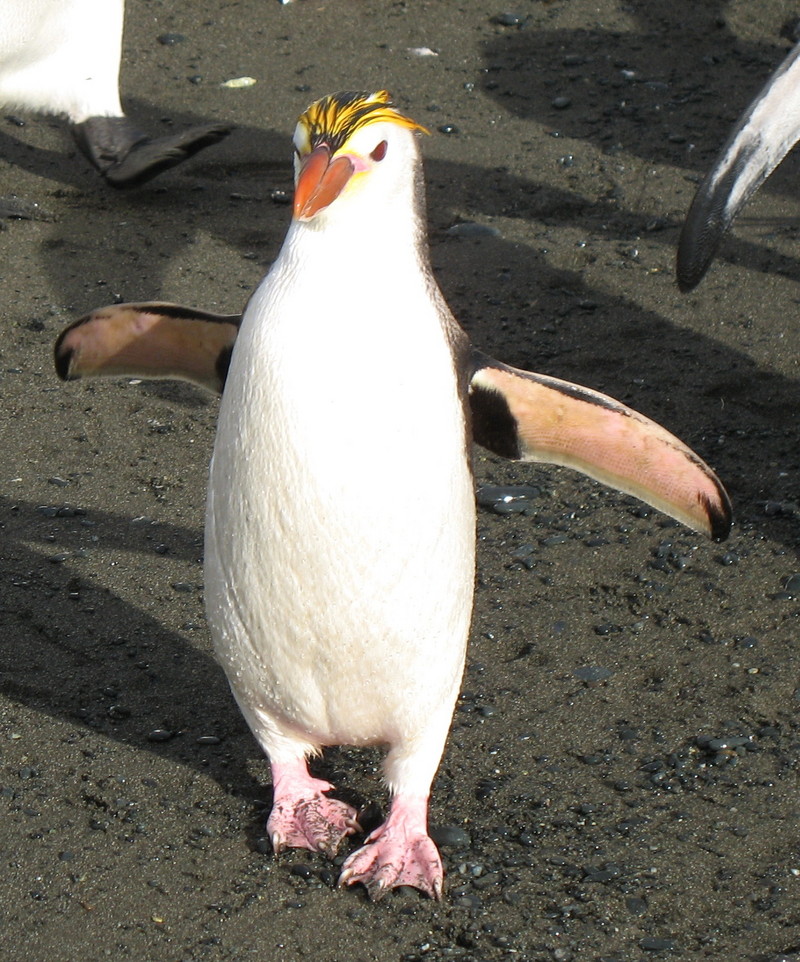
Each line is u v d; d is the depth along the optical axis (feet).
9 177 51.78
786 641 30.63
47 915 23.35
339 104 21.22
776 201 51.11
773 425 38.81
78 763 26.78
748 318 44.09
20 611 31.14
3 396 39.83
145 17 64.23
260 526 21.85
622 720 28.27
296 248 21.35
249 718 24.86
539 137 55.57
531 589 32.58
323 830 24.49
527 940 22.91
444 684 23.66
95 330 25.11
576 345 42.93
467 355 23.53
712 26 64.44
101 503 35.45
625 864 24.45
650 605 31.96
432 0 66.18
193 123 55.83
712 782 26.50
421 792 24.50
